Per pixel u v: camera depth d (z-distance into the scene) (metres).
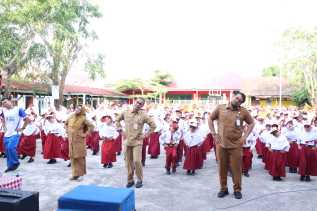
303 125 8.91
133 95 36.78
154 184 7.86
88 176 8.55
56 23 16.45
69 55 20.67
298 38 28.47
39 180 8.04
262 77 39.34
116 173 8.94
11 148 8.88
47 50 17.84
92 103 31.45
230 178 8.56
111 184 7.80
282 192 7.29
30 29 16.52
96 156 11.77
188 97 38.78
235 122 6.69
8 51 15.55
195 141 9.02
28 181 7.93
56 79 20.20
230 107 6.75
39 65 18.62
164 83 42.00
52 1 15.74
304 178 8.52
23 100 22.30
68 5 17.45
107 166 9.75
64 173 8.81
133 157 7.51
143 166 10.07
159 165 10.27
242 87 37.31
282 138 8.43
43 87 22.39
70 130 8.04
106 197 4.91
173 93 39.22
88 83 36.50
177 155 10.02
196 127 9.01
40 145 13.85
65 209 4.85
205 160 11.20
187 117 11.92
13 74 18.98
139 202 6.46
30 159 10.35
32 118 10.45
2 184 5.48
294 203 6.52
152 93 37.25
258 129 11.72
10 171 8.92
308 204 6.47
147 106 15.51
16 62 17.11
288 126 9.53
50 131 10.16
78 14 19.39
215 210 6.04
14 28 15.82
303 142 8.48
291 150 9.48
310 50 28.34
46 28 16.64
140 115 7.49
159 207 6.18
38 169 9.27
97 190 5.27
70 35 17.25
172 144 9.07
